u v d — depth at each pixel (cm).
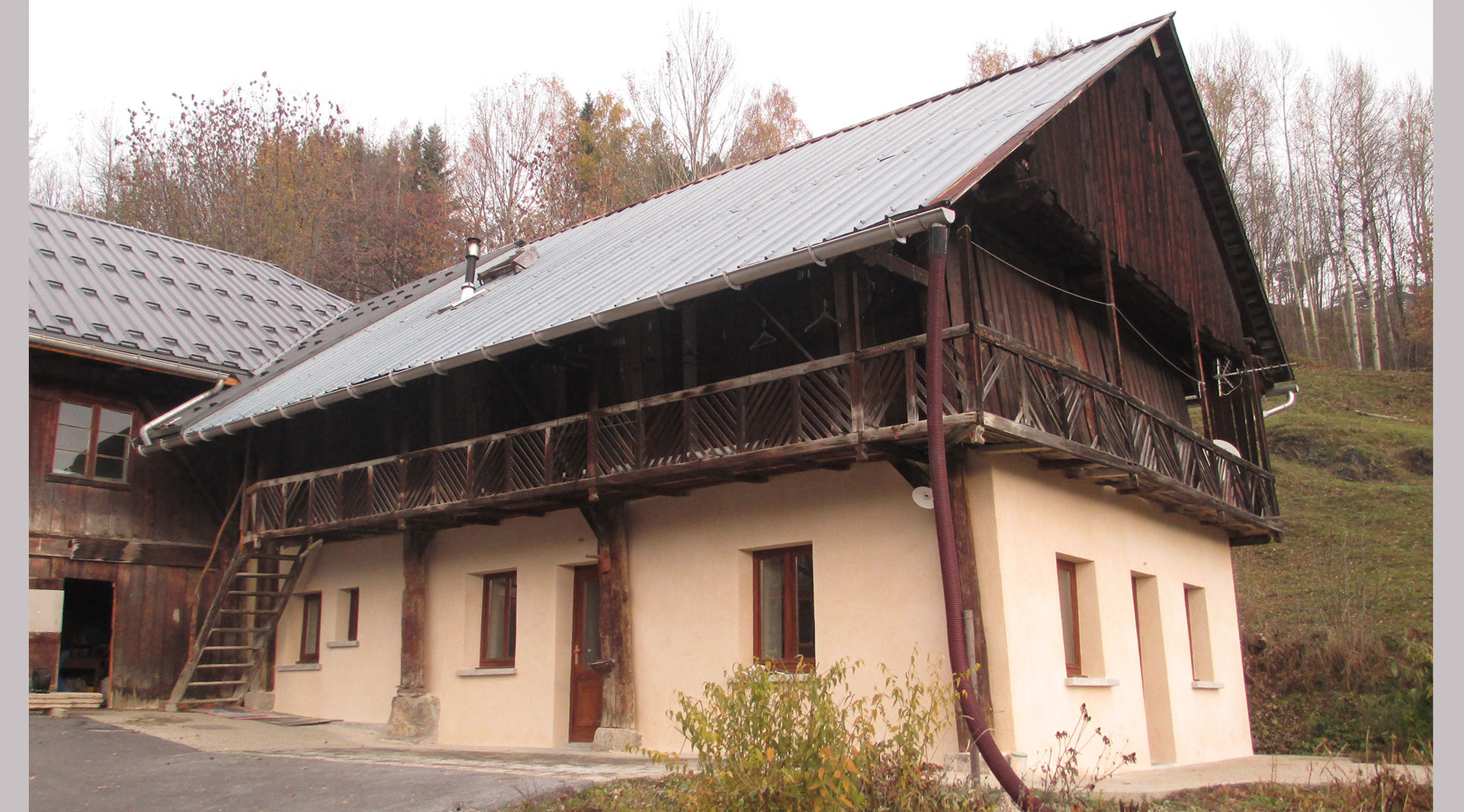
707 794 620
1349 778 885
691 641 1106
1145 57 1363
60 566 1477
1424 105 4194
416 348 1352
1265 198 4197
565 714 1236
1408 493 2252
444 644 1360
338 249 3375
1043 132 1038
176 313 1755
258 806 835
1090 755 998
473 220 3588
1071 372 993
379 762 1035
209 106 3359
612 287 1113
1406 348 3819
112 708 1499
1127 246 1209
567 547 1255
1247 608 1853
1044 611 970
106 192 3597
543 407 1243
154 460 1603
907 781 663
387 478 1339
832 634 1001
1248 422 1549
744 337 1099
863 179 1094
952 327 888
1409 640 1562
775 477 1073
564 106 3841
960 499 929
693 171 3547
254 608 1627
